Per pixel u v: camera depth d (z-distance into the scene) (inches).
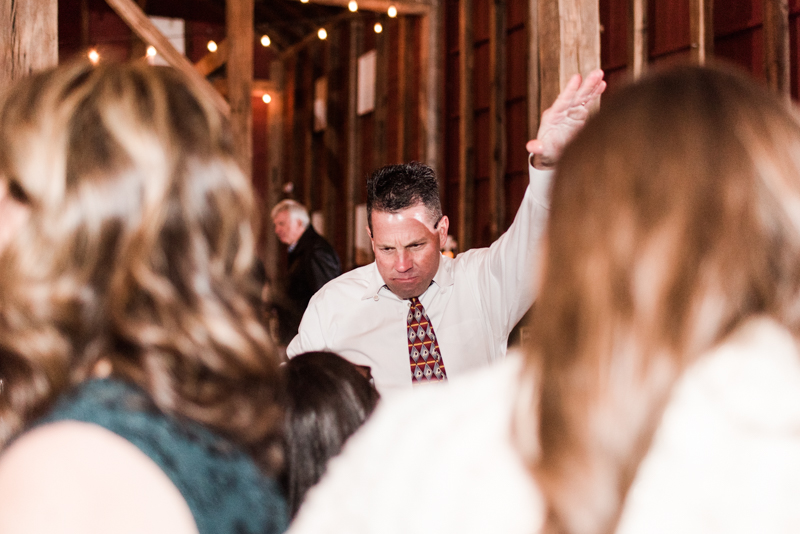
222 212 24.5
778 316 20.0
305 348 81.2
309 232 173.9
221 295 24.3
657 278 18.9
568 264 19.9
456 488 21.7
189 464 21.7
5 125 23.2
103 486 20.1
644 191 19.4
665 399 19.0
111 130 22.9
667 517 18.5
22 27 98.3
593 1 113.6
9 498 19.7
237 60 196.5
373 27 288.0
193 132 24.5
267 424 25.6
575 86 49.3
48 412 21.9
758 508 18.1
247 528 22.8
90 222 22.4
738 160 19.2
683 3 178.9
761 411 18.6
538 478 19.8
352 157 297.0
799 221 19.1
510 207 230.7
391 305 80.0
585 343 19.3
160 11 316.2
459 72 251.3
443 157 258.4
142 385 22.3
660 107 20.3
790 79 160.4
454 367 78.7
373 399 41.3
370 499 23.0
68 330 22.7
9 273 22.3
